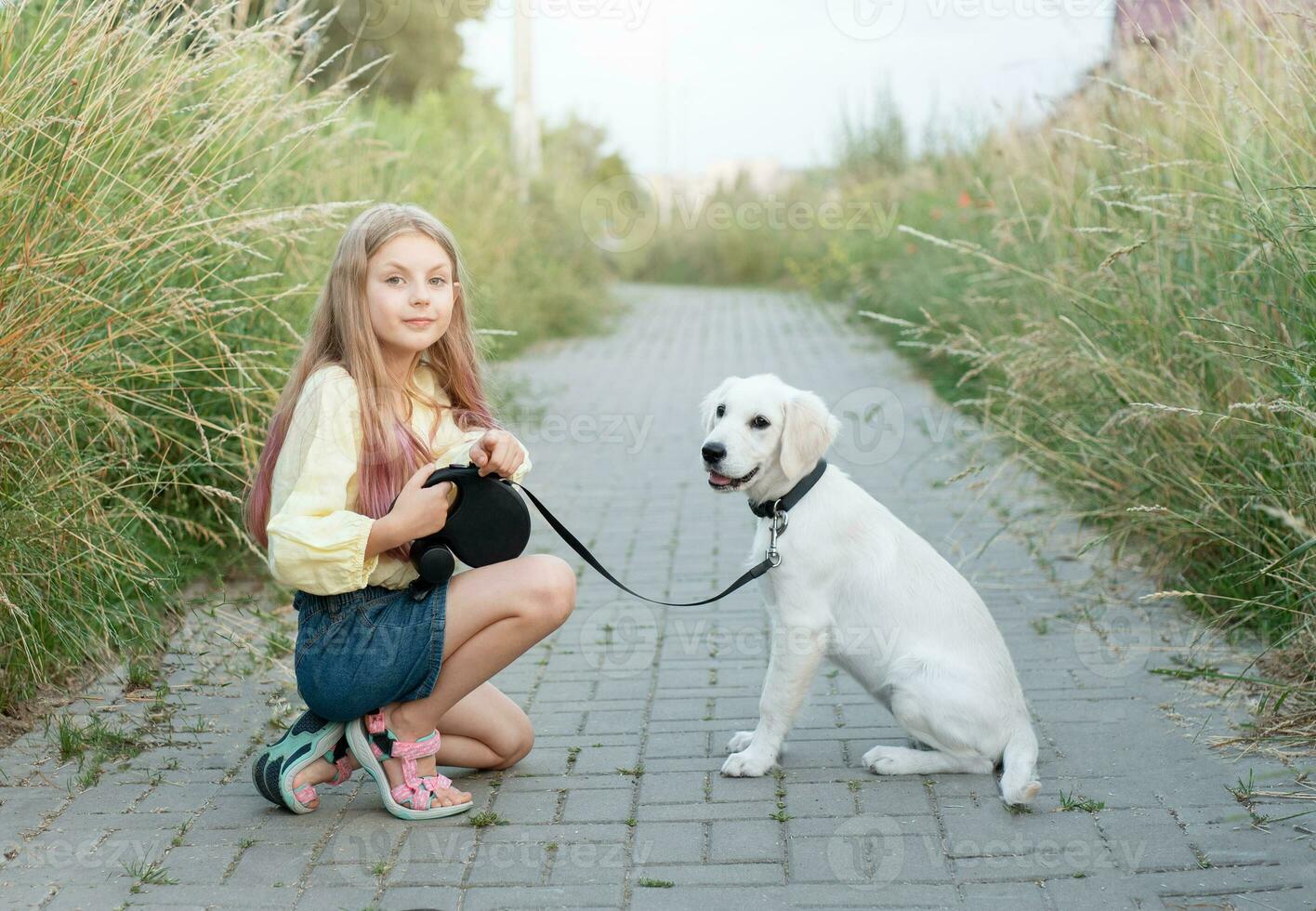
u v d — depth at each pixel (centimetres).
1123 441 496
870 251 1652
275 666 400
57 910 246
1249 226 428
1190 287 479
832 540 323
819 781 312
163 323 410
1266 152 468
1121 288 501
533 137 1686
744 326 1577
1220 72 482
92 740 335
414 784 290
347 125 695
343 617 280
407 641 278
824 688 387
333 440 274
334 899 252
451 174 1242
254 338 457
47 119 356
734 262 2495
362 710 284
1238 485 401
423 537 284
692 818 291
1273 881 252
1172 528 445
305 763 290
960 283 978
